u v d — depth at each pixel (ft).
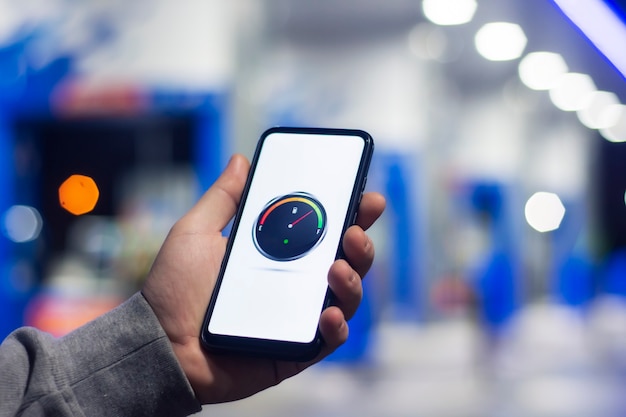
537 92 69.26
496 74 62.85
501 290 41.24
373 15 46.75
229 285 4.57
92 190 34.27
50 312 29.78
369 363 37.32
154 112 34.78
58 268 32.91
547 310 81.56
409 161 52.37
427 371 37.32
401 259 55.47
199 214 4.78
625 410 27.35
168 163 36.22
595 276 85.20
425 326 56.08
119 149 36.22
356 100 49.37
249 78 39.60
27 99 34.17
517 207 74.74
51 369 3.83
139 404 3.96
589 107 69.05
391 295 55.36
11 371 3.74
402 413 26.63
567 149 85.71
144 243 33.04
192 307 4.45
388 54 49.57
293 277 4.56
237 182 4.99
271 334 4.41
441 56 55.93
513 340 51.49
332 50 48.75
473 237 66.90
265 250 4.64
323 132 5.06
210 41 34.47
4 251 32.65
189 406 4.04
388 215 53.36
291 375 4.50
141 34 34.37
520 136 76.43
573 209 86.79
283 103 45.34
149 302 4.40
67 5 34.17
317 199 4.81
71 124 35.65
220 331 4.44
